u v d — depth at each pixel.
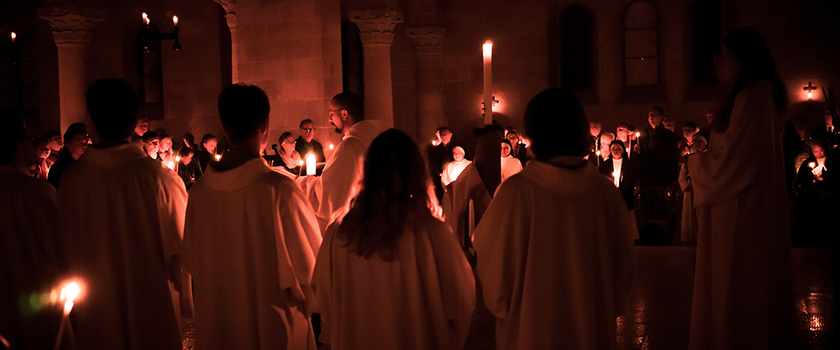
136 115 3.28
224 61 18.88
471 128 17.95
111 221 3.17
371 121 4.64
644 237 8.79
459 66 17.97
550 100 2.49
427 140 18.06
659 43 16.67
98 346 3.17
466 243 6.77
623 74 17.05
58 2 13.97
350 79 18.83
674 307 4.68
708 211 3.29
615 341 2.55
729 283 3.15
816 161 8.49
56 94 19.41
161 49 19.31
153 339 3.22
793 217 8.84
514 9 17.44
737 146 3.09
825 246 7.66
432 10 17.59
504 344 2.56
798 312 4.31
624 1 16.84
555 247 2.46
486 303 2.58
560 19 17.50
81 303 3.19
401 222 2.46
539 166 2.51
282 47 9.35
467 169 6.64
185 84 19.14
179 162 9.26
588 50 17.38
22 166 3.31
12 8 19.67
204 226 2.99
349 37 18.69
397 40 18.50
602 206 2.52
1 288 3.15
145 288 3.20
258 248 2.91
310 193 4.61
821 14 15.02
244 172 2.94
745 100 3.11
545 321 2.45
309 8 9.16
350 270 2.54
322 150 9.09
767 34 15.52
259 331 2.92
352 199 2.56
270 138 9.50
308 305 3.07
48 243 3.26
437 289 2.49
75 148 6.19
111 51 18.78
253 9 9.51
